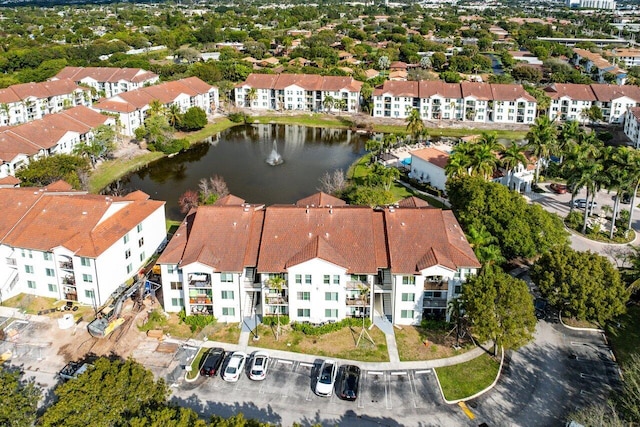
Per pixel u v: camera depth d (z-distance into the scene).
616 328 80.56
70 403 50.72
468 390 68.56
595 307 75.56
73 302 86.62
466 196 101.56
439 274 77.56
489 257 79.75
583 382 70.00
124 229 90.44
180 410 51.72
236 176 152.38
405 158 157.12
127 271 91.88
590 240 108.31
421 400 66.88
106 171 152.50
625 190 106.38
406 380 70.12
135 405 52.72
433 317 81.00
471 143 125.88
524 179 132.88
